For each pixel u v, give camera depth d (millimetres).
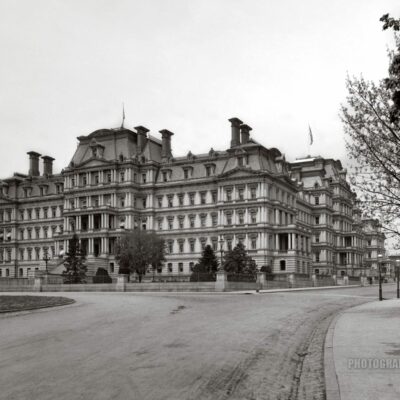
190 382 13633
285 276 87875
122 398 12086
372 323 26500
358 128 30328
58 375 14414
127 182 124562
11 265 146125
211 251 95750
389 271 194875
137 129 131000
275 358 17297
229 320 28172
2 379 14070
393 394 11867
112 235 122688
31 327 25406
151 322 26719
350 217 164250
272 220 115125
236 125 121375
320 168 150750
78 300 46312
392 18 18000
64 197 131875
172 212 124625
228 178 116562
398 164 29719
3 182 152750
